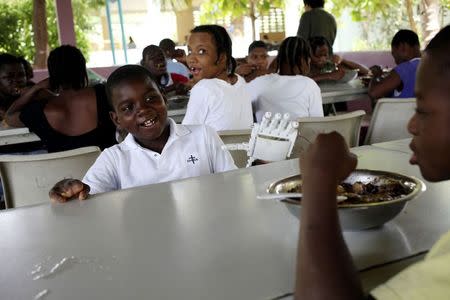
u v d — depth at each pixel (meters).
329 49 4.27
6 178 1.82
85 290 0.73
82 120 2.36
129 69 1.51
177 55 4.59
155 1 6.68
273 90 2.81
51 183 1.82
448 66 0.57
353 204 0.83
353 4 6.82
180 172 1.56
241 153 2.01
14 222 1.05
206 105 2.25
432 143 0.60
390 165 1.28
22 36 6.00
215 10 7.06
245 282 0.71
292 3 7.29
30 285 0.75
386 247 0.80
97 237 0.93
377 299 0.54
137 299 0.69
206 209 1.04
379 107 2.57
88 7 6.23
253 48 4.04
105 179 1.49
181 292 0.70
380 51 6.18
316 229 0.60
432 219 0.90
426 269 0.54
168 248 0.85
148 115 1.48
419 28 5.73
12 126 2.77
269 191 0.95
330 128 2.21
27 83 3.46
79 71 2.67
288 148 1.41
